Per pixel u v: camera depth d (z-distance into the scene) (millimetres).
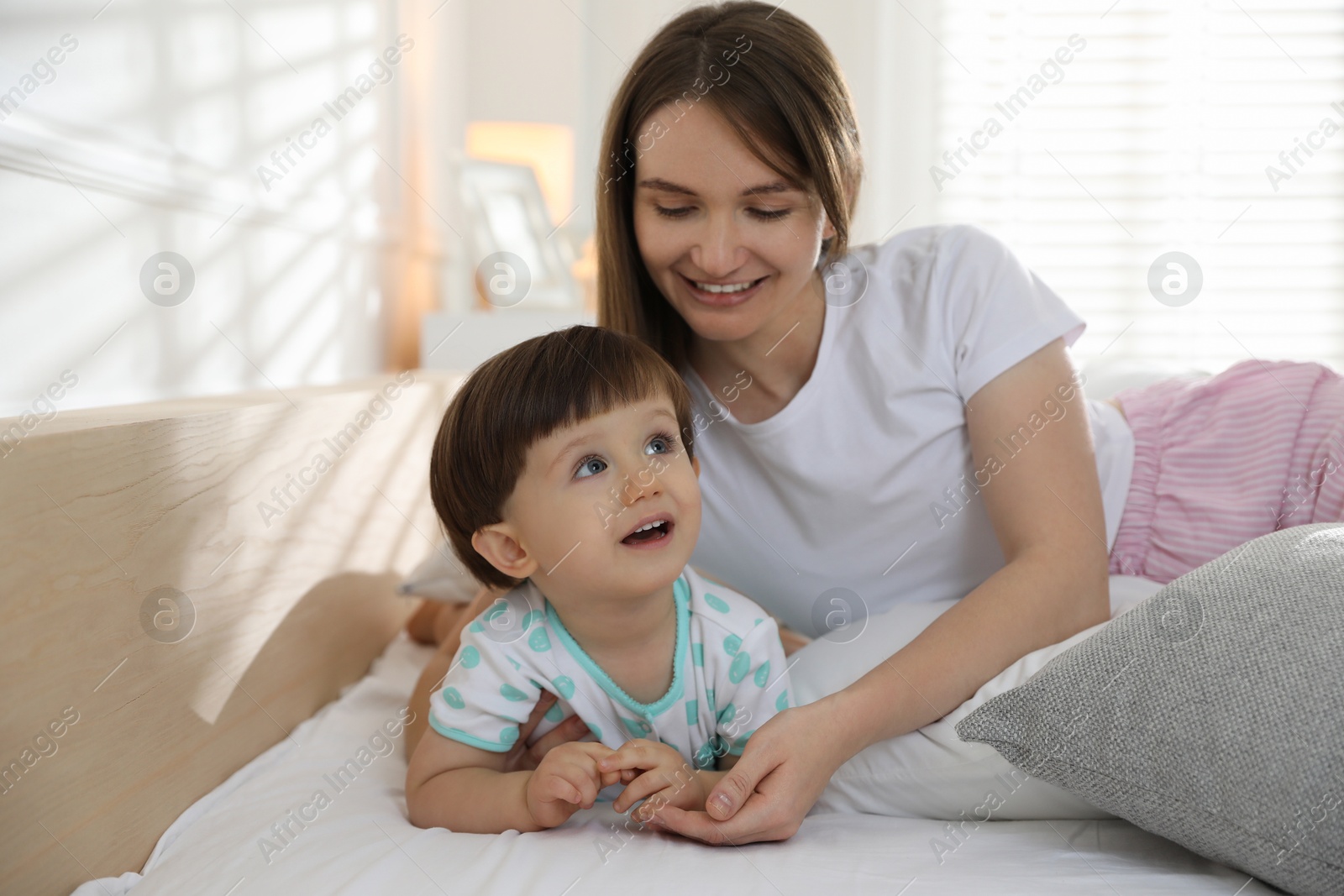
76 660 722
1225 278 2885
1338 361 2861
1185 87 2865
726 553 1202
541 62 2803
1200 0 2842
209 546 916
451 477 924
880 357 1082
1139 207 2902
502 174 2434
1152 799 717
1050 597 915
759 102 935
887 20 2936
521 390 877
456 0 2764
